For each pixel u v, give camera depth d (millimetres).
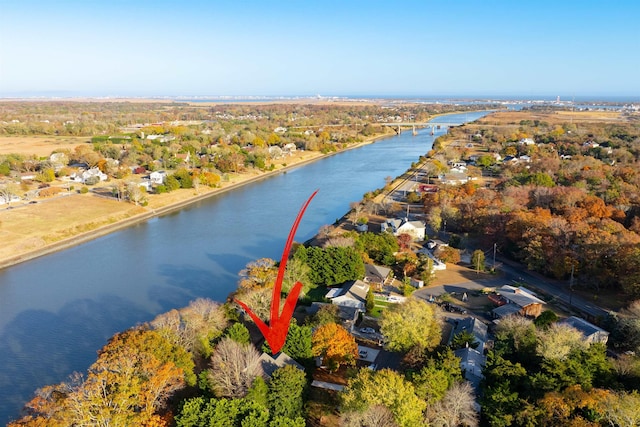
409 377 39969
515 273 73312
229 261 83750
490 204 91750
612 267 65312
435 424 35812
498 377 39594
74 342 57969
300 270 65875
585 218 82625
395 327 47844
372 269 71812
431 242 85125
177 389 41094
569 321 53656
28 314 64938
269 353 45500
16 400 47375
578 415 33625
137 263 83125
